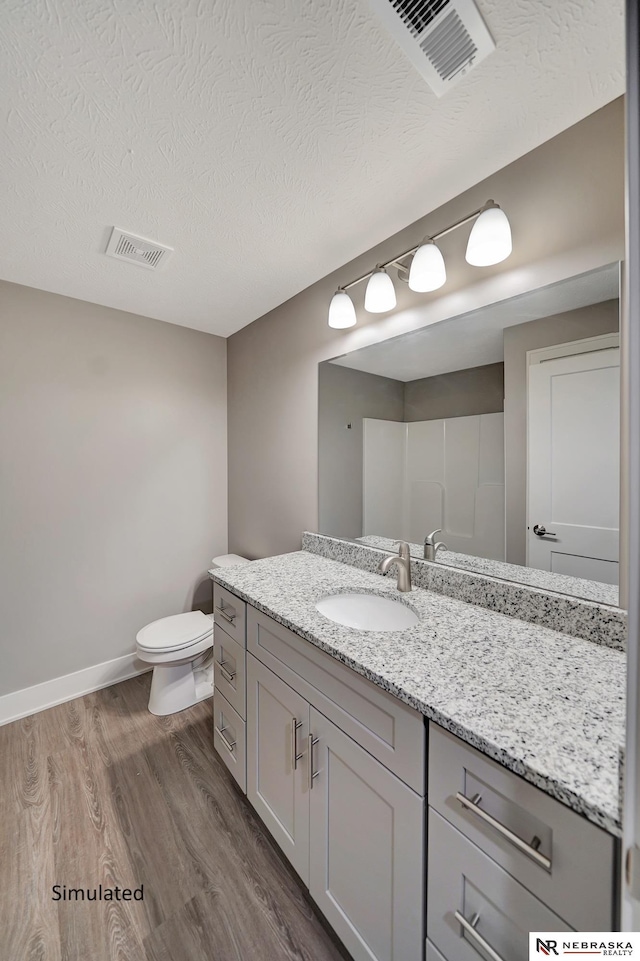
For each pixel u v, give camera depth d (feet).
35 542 6.59
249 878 3.86
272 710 3.96
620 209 3.10
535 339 3.69
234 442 8.80
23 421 6.41
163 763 5.39
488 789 2.10
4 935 3.38
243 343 8.37
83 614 7.13
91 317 7.07
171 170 3.80
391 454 5.16
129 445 7.64
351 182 4.00
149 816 4.54
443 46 2.68
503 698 2.41
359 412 5.59
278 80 2.92
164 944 3.32
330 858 3.21
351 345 5.65
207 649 7.01
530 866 1.93
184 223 4.67
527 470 3.79
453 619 3.67
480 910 2.15
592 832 1.71
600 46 2.66
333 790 3.17
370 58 2.76
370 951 2.83
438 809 2.35
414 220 4.64
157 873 3.90
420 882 2.47
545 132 3.39
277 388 7.28
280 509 7.32
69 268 5.77
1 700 6.27
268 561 5.91
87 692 7.16
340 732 3.09
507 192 3.79
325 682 3.25
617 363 3.18
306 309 6.49
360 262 5.44
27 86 2.93
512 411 3.90
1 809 4.61
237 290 6.54
